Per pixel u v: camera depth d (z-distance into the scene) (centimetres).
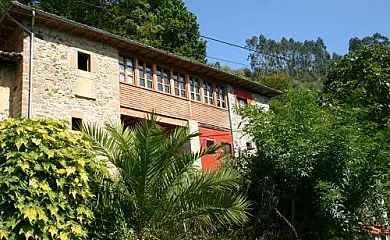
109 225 706
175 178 777
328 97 1212
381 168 988
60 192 645
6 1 2152
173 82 1672
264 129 1041
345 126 959
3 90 1238
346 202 966
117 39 1428
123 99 1453
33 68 1234
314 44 8988
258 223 953
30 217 593
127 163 732
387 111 1549
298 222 1016
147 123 735
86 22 2422
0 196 601
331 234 951
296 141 965
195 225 827
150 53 1555
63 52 1319
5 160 636
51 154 646
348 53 1873
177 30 2702
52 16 1259
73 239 634
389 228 1254
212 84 1855
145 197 739
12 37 1342
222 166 1088
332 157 951
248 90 2016
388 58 1752
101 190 710
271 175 1028
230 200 740
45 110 1225
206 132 1742
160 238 748
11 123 674
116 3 2603
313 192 988
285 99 1127
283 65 8012
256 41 9438
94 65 1388
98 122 1342
